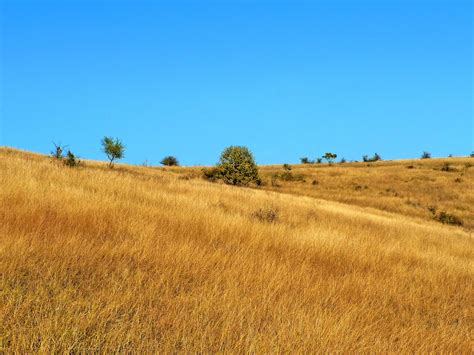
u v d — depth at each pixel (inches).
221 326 173.2
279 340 161.5
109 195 449.7
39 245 232.1
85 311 163.5
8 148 1482.5
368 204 1872.5
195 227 353.1
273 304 209.8
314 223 575.2
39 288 176.7
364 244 414.9
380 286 288.8
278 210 627.5
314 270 294.8
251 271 255.1
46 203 329.1
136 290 198.5
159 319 174.7
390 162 3597.4
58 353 134.8
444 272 381.4
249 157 1888.5
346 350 168.4
